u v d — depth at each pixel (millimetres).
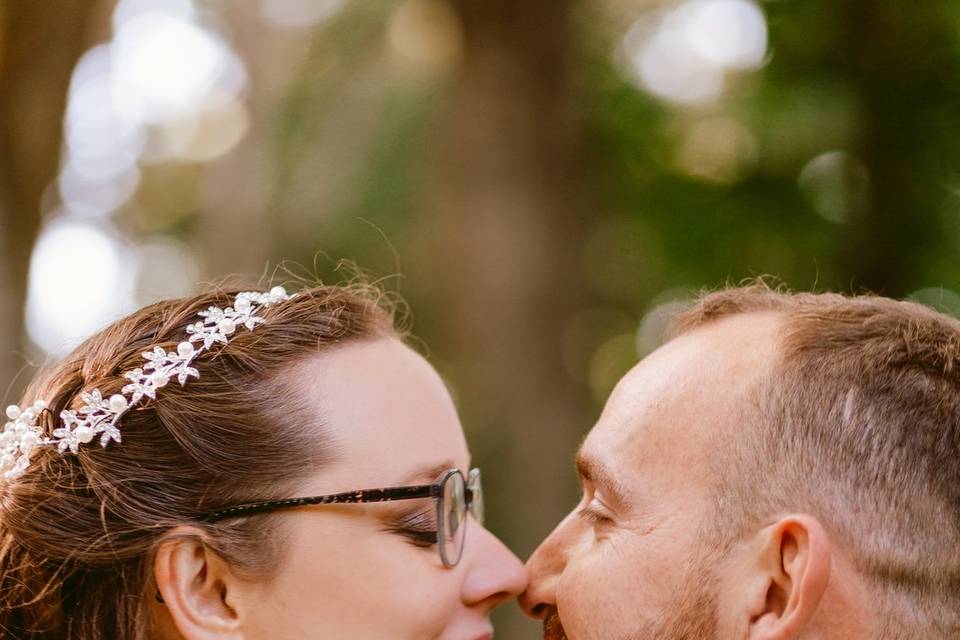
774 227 12430
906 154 11633
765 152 12164
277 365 2180
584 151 9914
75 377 2293
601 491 2219
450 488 2189
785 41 11812
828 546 1864
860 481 1947
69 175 15500
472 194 9180
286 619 2055
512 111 9062
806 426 1996
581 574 2172
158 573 2037
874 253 11812
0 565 2186
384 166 15258
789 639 1905
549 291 9047
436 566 2141
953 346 2053
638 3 13352
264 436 2104
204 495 2076
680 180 12992
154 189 18016
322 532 2072
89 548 2062
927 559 1922
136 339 2295
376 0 15703
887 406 1976
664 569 2059
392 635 2074
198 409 2127
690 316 2365
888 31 11219
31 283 6402
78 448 2145
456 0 9070
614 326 13312
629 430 2197
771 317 2211
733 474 2033
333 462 2113
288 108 15648
